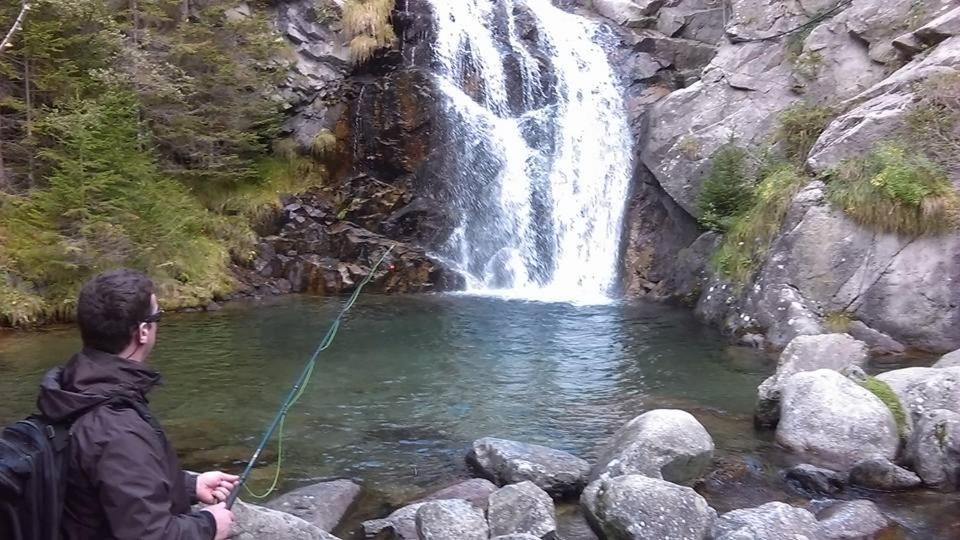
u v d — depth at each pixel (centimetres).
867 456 623
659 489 485
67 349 1065
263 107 1672
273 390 870
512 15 1961
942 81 1100
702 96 1533
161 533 241
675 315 1320
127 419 247
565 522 527
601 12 2083
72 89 1419
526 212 1791
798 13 1500
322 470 629
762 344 1066
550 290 1673
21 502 231
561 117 1838
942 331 975
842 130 1172
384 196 1764
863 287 1030
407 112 1795
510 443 624
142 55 1457
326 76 1812
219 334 1171
